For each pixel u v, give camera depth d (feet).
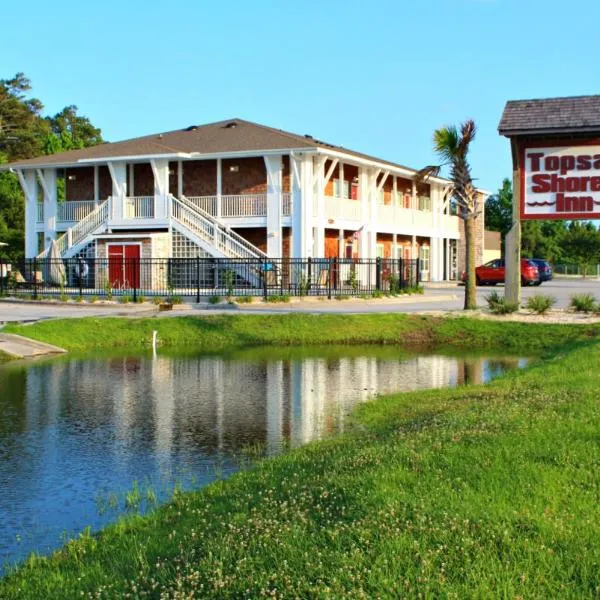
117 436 38.63
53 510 27.32
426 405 41.70
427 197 185.57
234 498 25.18
